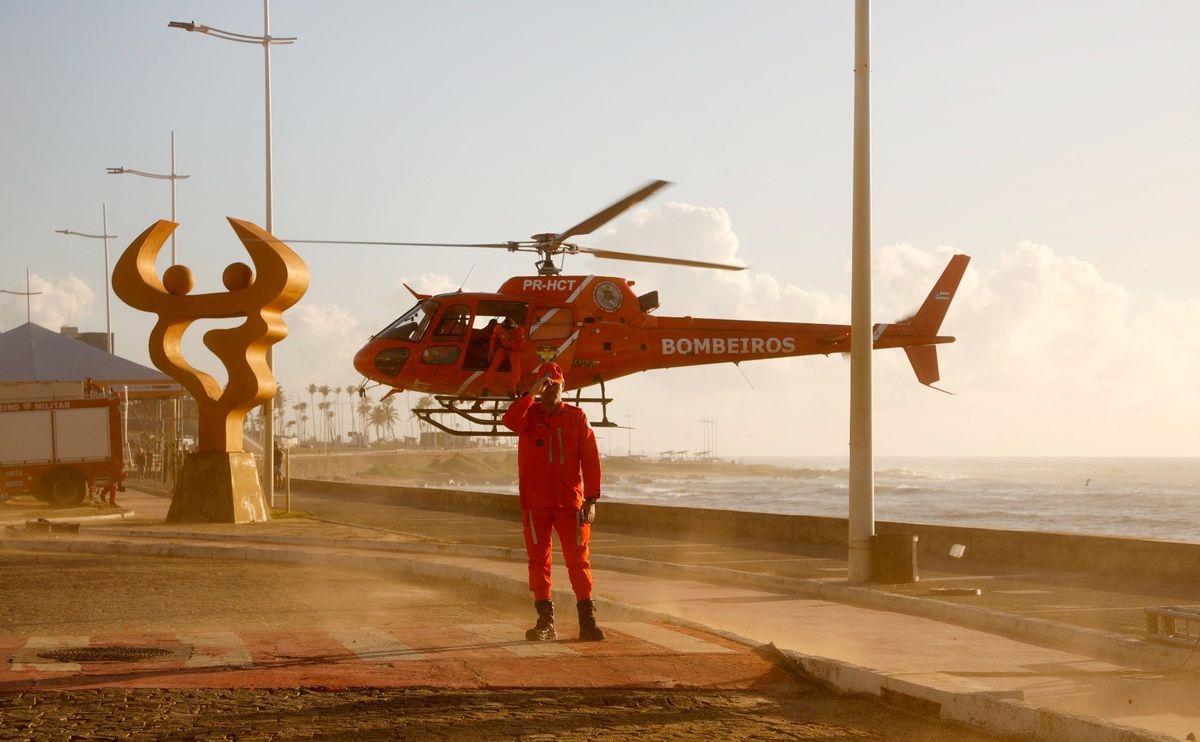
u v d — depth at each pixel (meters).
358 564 14.62
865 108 14.48
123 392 34.84
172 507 22.61
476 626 8.66
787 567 16.22
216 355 22.83
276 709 5.79
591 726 5.72
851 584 13.41
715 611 11.10
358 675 6.60
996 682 7.38
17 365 33.00
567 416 8.29
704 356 20.84
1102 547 15.51
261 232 22.72
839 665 7.07
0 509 27.56
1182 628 9.62
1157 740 5.14
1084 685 7.36
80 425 29.38
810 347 21.34
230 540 18.41
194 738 5.21
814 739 5.74
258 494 23.42
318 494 45.31
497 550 16.44
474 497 33.00
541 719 5.80
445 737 5.39
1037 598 12.41
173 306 22.72
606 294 20.20
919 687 6.43
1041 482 139.62
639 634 8.37
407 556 15.86
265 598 11.12
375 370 19.67
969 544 17.78
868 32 14.54
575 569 8.16
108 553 16.25
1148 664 8.29
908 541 13.70
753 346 21.08
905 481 145.50
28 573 12.91
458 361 19.50
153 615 9.75
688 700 6.45
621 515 27.06
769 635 9.44
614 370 20.27
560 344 19.78
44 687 6.12
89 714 5.57
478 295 19.80
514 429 8.31
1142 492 102.25
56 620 9.36
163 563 14.66
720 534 23.58
